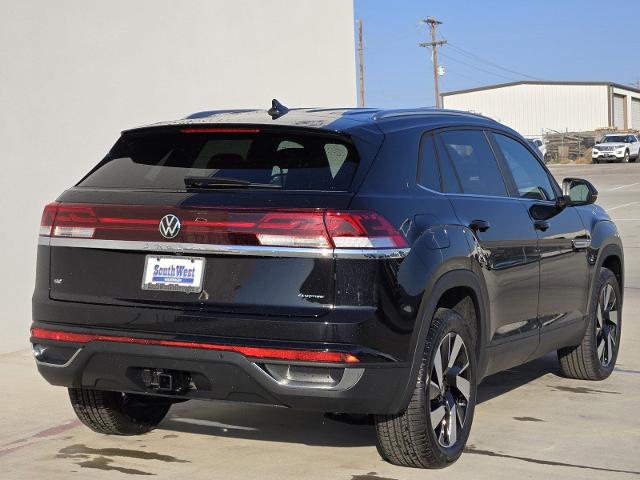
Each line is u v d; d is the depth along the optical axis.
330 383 4.13
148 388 4.46
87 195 4.59
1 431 5.43
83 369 4.54
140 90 8.69
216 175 4.46
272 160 4.46
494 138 5.72
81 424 5.57
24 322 7.59
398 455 4.63
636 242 15.91
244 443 5.18
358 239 4.16
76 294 4.52
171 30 9.07
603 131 72.00
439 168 4.98
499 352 5.30
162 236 4.34
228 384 4.26
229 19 9.92
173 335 4.29
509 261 5.30
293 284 4.16
